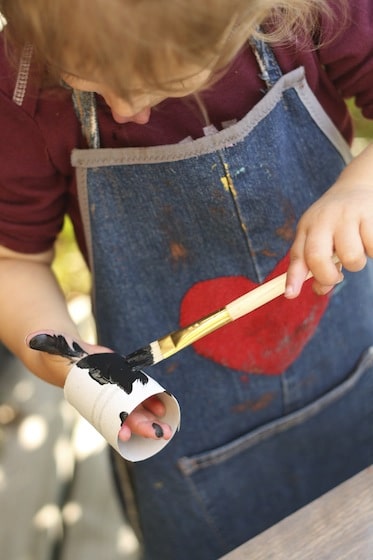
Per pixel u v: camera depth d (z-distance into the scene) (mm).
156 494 1377
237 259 1168
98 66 758
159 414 877
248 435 1347
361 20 1048
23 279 1148
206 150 1070
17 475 1924
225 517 1406
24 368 2125
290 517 909
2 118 1043
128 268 1164
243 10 755
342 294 1302
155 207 1113
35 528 1824
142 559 1628
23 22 773
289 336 1269
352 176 1006
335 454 1445
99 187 1096
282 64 1076
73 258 2248
